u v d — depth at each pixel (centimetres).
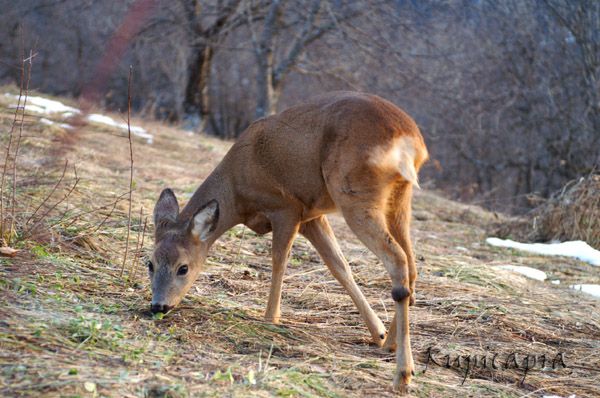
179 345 737
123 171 1508
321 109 826
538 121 2600
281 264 864
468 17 2580
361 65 2677
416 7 2478
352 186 775
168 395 607
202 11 2709
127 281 898
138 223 1116
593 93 2416
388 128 777
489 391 760
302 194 849
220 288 963
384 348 832
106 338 700
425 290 1052
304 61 2623
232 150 895
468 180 2786
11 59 3059
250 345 777
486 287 1100
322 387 692
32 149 1412
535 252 1416
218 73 3203
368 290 1037
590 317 1023
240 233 1205
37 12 2970
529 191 2681
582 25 2375
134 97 3200
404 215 801
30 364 621
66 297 800
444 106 2727
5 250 858
